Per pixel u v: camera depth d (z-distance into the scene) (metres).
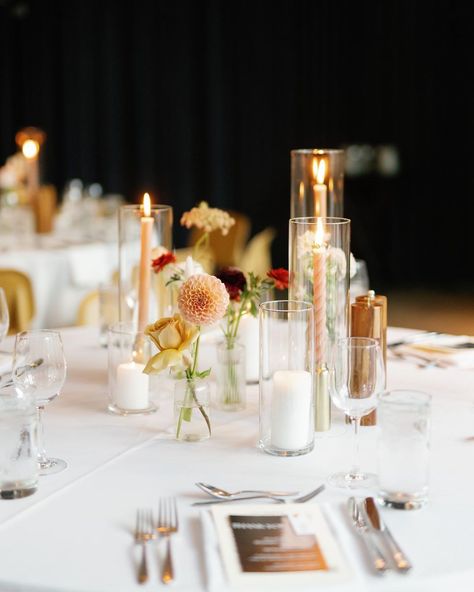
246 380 2.65
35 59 10.22
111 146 9.97
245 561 1.60
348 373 1.91
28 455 1.89
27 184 6.86
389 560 1.61
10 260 5.27
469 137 8.32
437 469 2.01
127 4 9.62
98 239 5.81
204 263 3.16
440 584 1.58
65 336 3.23
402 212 8.77
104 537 1.72
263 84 9.05
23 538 1.72
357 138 8.73
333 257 2.24
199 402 2.19
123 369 2.38
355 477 1.97
